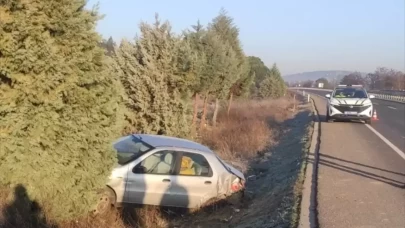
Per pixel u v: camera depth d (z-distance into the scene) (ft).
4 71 21.66
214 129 74.90
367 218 25.62
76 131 23.73
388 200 29.63
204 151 34.17
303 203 28.76
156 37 50.70
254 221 29.14
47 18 22.36
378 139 62.23
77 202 24.50
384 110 132.77
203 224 30.68
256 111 116.16
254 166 52.75
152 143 33.45
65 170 23.56
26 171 22.53
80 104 23.88
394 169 40.55
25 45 21.67
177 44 51.06
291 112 140.46
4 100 22.02
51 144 23.04
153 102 50.29
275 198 33.30
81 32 23.40
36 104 22.65
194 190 32.73
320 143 56.13
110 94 25.17
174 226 30.25
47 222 23.12
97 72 24.27
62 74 22.82
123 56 50.49
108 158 25.61
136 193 30.86
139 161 31.40
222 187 33.99
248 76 98.94
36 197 22.89
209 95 75.36
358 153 49.16
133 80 49.88
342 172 38.19
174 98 50.96
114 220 27.84
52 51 22.25
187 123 52.42
